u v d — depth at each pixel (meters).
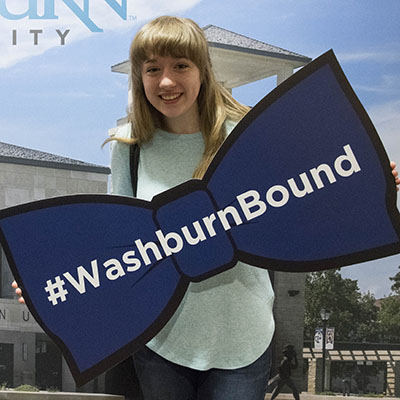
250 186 1.46
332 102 1.46
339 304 4.02
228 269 1.46
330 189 1.46
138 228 1.47
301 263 1.46
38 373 4.17
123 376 2.02
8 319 4.18
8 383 4.16
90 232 1.48
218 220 1.46
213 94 1.49
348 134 1.45
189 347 1.47
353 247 1.46
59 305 1.48
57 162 4.19
